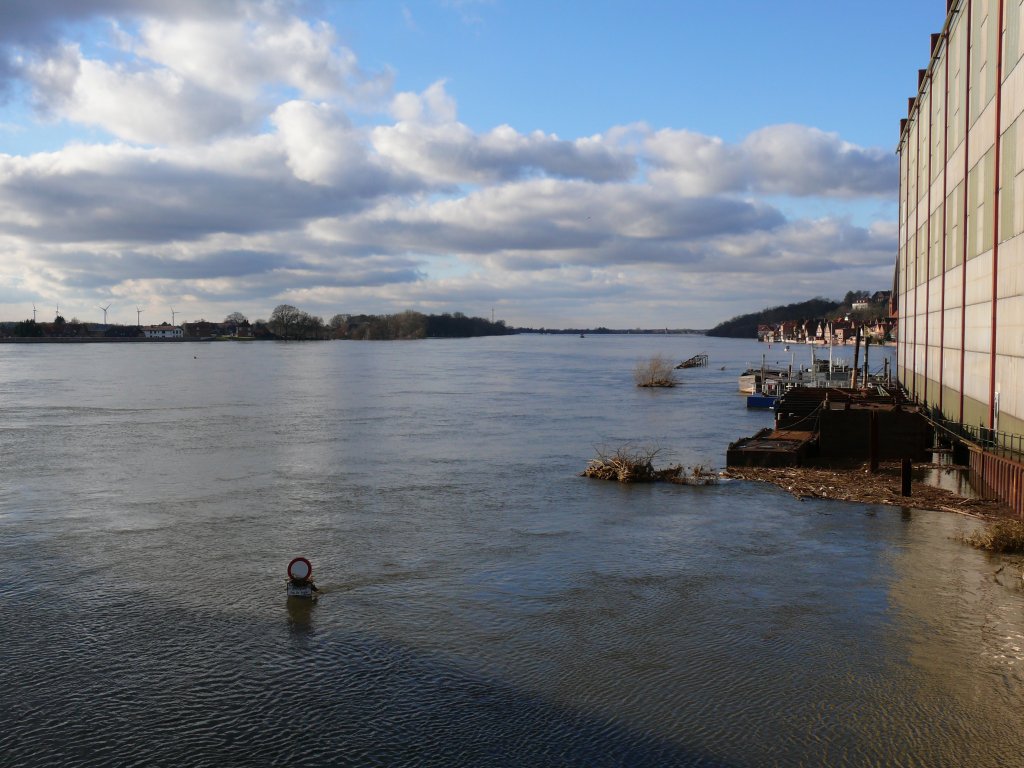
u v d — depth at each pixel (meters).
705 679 17.05
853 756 14.06
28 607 21.62
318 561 25.67
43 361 169.88
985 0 38.38
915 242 65.62
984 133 38.28
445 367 154.62
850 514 31.45
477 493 36.16
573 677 17.27
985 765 13.77
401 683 17.08
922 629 19.56
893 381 97.69
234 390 95.19
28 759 14.37
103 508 33.19
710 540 27.83
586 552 26.55
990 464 34.00
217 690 16.84
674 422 64.56
